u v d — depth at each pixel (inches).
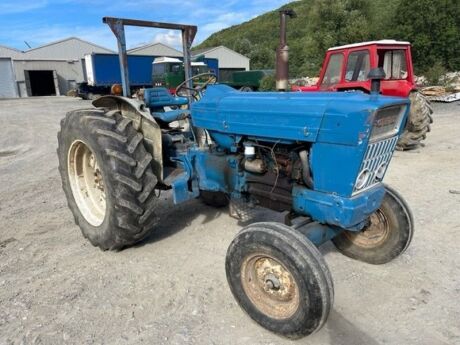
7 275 123.1
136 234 130.7
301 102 101.7
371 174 100.8
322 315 84.7
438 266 123.5
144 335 94.8
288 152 109.4
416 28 826.2
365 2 1050.1
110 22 134.6
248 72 758.5
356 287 113.9
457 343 90.6
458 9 791.7
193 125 136.1
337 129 92.7
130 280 119.0
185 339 93.3
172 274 122.3
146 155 128.0
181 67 766.5
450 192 189.5
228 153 128.9
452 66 800.9
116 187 122.4
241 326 98.4
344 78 300.4
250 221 159.5
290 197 111.4
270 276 93.7
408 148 287.9
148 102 153.4
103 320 100.6
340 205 96.9
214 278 119.8
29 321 100.4
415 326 96.7
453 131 358.9
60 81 1549.0
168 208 179.6
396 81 279.3
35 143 374.9
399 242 119.7
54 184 227.3
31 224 165.6
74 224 164.7
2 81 1422.2
